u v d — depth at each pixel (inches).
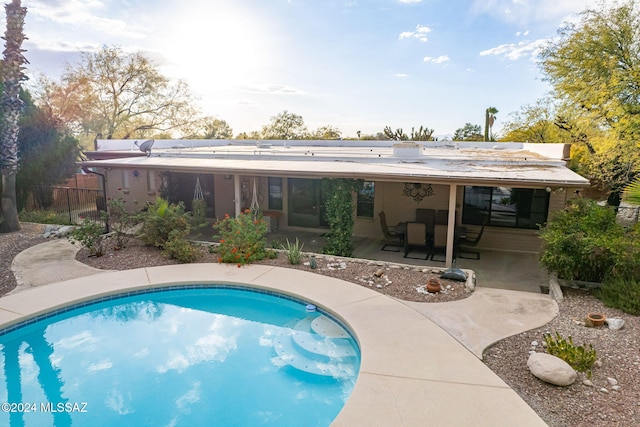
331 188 502.0
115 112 1488.7
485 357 246.1
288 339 307.9
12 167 600.4
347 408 196.9
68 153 849.5
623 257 339.6
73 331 326.6
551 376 212.7
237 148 898.7
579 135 999.0
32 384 253.6
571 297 343.0
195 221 637.3
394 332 277.6
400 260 521.0
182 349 298.0
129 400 237.1
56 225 626.8
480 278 449.4
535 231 572.1
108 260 446.9
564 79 1008.2
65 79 1379.2
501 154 669.9
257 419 220.4
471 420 187.8
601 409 193.5
